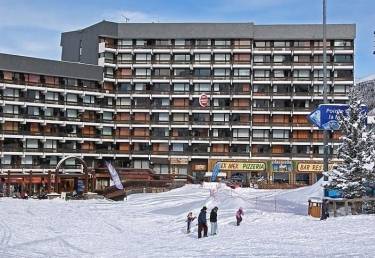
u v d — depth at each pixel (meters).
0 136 100.62
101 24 118.31
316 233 31.66
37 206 63.88
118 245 35.47
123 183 91.94
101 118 115.06
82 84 113.50
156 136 116.12
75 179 102.62
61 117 108.69
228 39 117.25
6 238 37.88
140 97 117.12
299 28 117.00
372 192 44.44
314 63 115.69
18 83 103.50
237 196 64.56
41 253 31.84
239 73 116.25
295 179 113.19
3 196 86.06
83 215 55.06
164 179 101.56
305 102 115.88
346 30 116.00
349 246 25.38
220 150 115.50
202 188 85.69
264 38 117.50
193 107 115.75
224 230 39.16
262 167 113.38
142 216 54.12
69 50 126.38
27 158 103.56
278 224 39.56
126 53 118.50
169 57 117.81
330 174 45.06
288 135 115.50
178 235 39.88
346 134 44.91
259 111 115.62
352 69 115.00
